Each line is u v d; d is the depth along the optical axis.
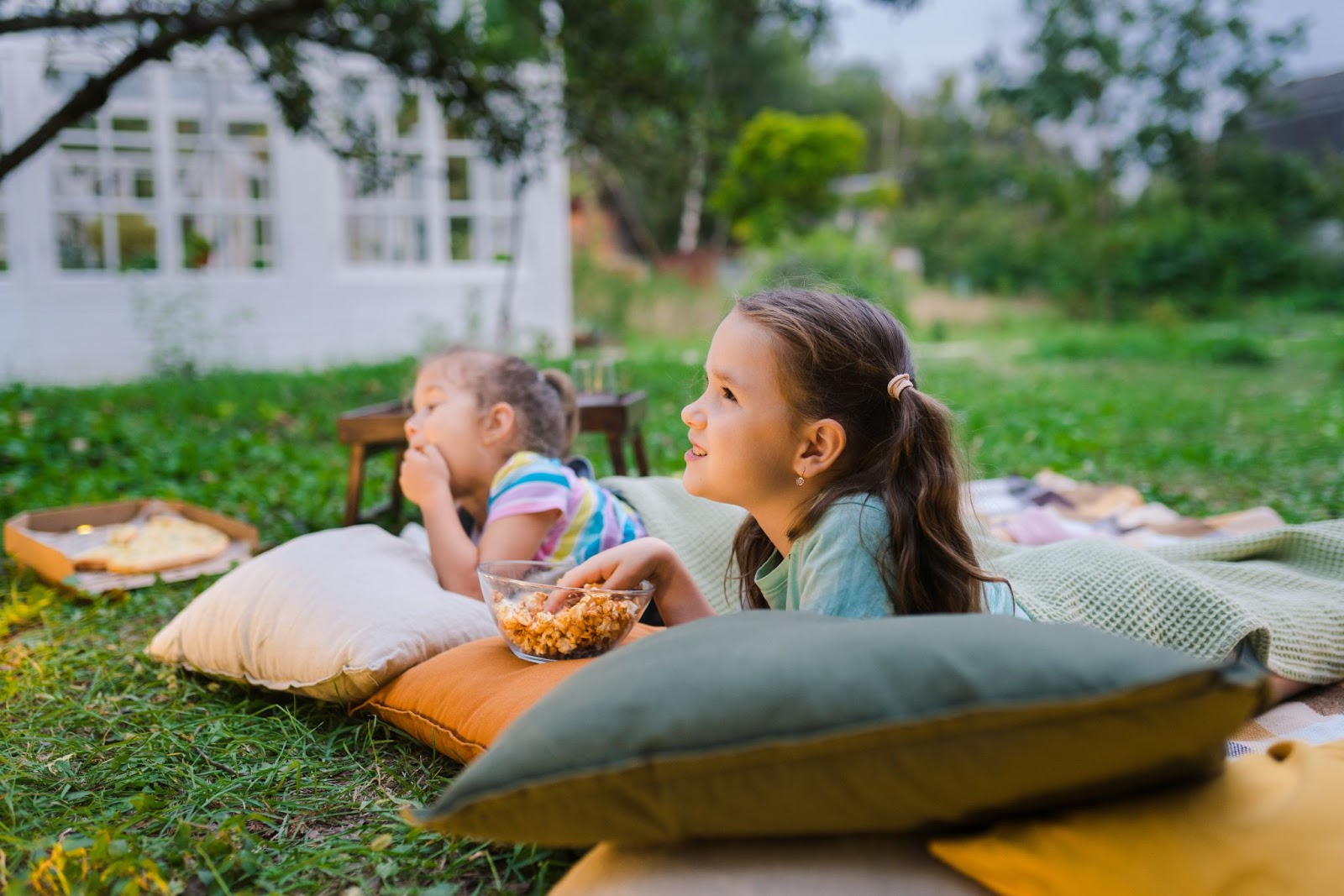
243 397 8.12
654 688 1.19
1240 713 1.05
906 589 1.60
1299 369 12.02
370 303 11.52
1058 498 3.93
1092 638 1.12
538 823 1.21
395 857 1.56
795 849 1.21
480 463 2.60
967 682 1.09
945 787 1.12
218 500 4.45
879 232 26.67
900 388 1.67
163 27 5.55
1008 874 1.14
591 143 8.24
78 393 8.34
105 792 1.80
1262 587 2.39
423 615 2.11
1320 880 1.05
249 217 11.02
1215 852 1.08
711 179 25.92
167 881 1.50
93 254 10.40
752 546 2.00
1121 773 1.11
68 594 3.01
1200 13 23.83
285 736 2.00
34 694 2.24
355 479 3.69
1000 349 15.68
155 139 10.42
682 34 26.00
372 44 6.95
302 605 2.14
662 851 1.24
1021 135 30.69
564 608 1.88
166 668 2.42
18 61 9.77
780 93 35.62
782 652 1.18
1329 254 21.34
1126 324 20.11
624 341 16.91
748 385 1.68
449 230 11.88
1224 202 23.42
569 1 7.56
